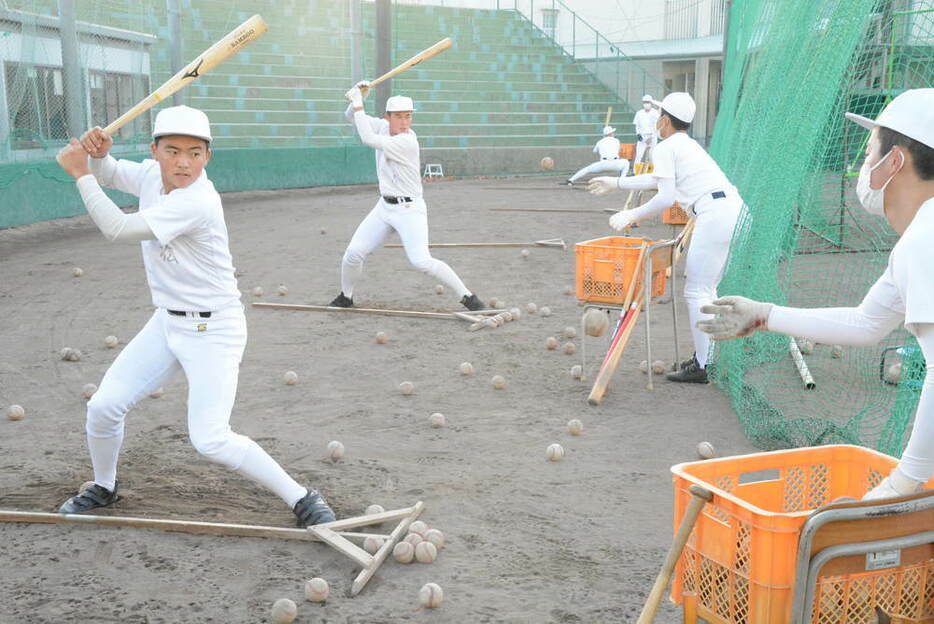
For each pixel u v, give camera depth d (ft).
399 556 14.25
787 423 20.45
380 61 86.28
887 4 32.27
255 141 85.97
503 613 12.82
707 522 9.96
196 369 14.29
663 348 28.27
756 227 24.68
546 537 15.34
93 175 13.87
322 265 43.52
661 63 114.93
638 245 25.27
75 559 14.32
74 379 24.79
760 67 34.63
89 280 39.32
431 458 19.10
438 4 119.96
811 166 26.21
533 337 29.73
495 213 64.23
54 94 57.16
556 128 106.93
